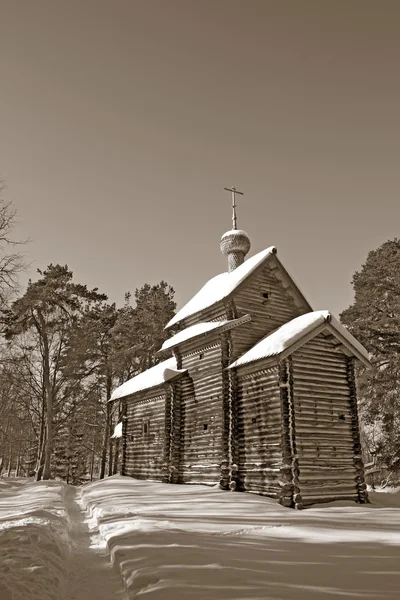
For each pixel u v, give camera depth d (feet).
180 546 23.29
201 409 69.31
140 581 17.67
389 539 26.94
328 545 24.66
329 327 55.77
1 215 67.21
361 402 100.27
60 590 19.03
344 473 53.21
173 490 59.82
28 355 119.24
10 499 61.57
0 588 16.66
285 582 16.93
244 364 57.67
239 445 58.13
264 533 28.99
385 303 102.22
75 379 127.13
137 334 144.05
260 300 72.18
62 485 86.89
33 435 172.04
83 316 127.85
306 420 52.65
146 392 85.61
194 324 79.00
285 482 48.29
